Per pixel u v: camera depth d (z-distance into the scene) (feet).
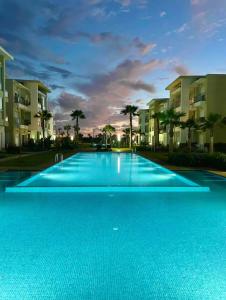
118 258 14.34
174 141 156.87
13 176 43.47
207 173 48.37
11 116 138.92
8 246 15.92
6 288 11.42
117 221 20.88
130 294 11.00
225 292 11.16
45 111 158.40
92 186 32.35
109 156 99.96
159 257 14.49
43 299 10.65
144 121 252.21
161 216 22.30
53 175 47.44
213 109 116.88
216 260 14.15
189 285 11.68
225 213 23.29
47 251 15.19
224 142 115.55
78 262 13.83
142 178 43.73
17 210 23.98
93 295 10.92
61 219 21.34
